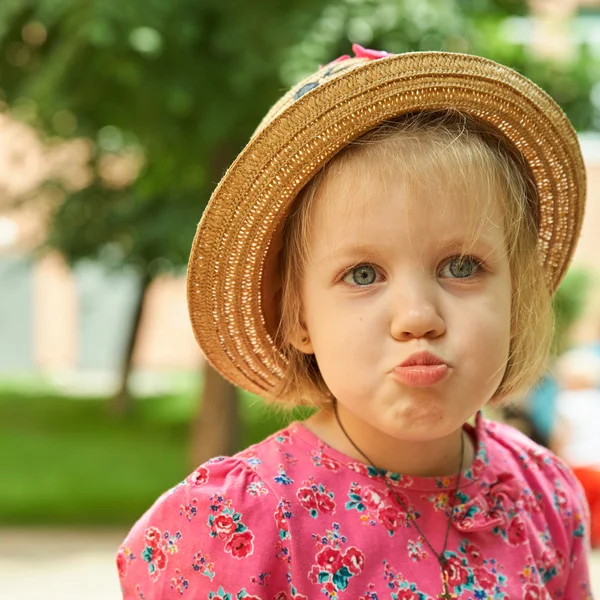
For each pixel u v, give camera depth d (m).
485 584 1.13
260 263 1.17
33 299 12.71
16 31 5.03
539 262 1.22
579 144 1.22
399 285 1.02
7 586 4.26
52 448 7.39
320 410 1.26
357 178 1.03
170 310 12.72
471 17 5.31
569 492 1.34
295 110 1.05
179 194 6.39
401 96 1.04
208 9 4.47
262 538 1.08
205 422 6.00
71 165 7.35
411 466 1.17
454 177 1.03
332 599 1.07
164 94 4.57
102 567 4.56
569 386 5.42
